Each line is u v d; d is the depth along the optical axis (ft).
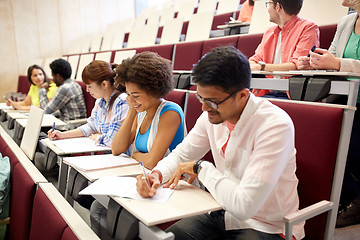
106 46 10.25
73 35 12.83
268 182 1.69
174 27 7.33
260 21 5.16
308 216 1.94
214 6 8.43
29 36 11.82
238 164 2.01
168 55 6.05
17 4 11.43
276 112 1.87
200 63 1.75
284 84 2.64
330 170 2.13
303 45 3.56
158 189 1.98
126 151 3.23
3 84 11.48
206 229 2.20
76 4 12.75
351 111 2.08
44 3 11.99
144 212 1.64
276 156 1.73
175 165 2.26
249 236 1.93
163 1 13.57
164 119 2.74
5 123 6.97
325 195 2.16
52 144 3.26
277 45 3.97
